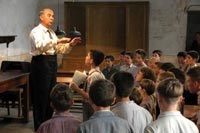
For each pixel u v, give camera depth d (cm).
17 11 854
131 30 902
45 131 229
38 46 495
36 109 519
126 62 609
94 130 208
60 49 513
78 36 559
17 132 547
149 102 325
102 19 907
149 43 931
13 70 655
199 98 308
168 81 218
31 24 947
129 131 215
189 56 585
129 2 894
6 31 795
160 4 917
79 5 912
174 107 215
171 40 920
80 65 908
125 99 255
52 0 963
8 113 654
